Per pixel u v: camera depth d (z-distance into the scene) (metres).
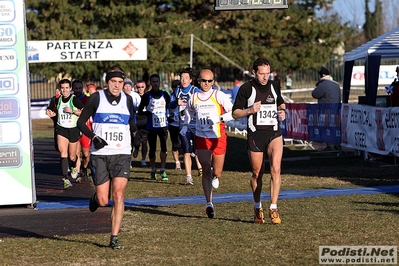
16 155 12.02
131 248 8.09
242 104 9.51
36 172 17.97
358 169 16.00
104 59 33.28
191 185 14.41
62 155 14.57
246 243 8.16
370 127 16.69
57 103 14.80
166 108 15.38
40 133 34.16
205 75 10.41
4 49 11.90
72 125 14.61
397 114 15.36
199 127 10.32
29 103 12.06
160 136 15.36
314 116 19.83
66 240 8.75
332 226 8.98
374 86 17.77
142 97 15.45
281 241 8.19
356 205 10.85
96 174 8.12
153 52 40.97
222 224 9.54
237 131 29.66
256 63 9.41
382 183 13.55
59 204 12.32
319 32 44.50
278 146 9.45
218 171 10.33
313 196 12.10
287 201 11.59
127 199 12.58
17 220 10.64
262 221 9.52
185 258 7.50
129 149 8.18
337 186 13.40
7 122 11.98
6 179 11.98
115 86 8.09
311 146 22.14
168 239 8.55
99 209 11.52
